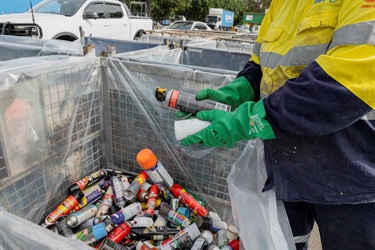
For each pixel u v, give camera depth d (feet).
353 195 2.68
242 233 3.26
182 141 2.84
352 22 2.05
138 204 4.63
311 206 3.42
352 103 2.01
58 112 4.22
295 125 2.19
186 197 4.76
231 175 3.68
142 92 4.78
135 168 5.43
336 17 2.33
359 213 2.78
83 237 3.94
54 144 4.25
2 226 1.89
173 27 40.52
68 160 4.60
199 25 40.70
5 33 12.73
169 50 7.52
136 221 4.39
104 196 4.81
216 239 4.34
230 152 4.55
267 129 2.36
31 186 3.96
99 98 5.03
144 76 4.68
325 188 2.78
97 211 4.54
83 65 4.49
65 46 7.34
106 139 5.42
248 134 2.46
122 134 5.29
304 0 2.66
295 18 2.75
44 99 3.94
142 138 5.14
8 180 3.61
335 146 2.60
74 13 19.07
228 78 4.08
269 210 3.18
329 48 2.30
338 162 2.66
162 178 4.72
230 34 17.40
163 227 4.41
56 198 4.48
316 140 2.67
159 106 4.75
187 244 4.14
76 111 4.56
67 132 4.46
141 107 4.88
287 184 2.97
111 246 3.84
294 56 2.60
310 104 2.10
